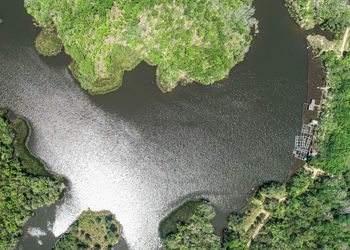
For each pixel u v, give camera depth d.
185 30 57.25
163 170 58.66
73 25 55.78
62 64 58.19
